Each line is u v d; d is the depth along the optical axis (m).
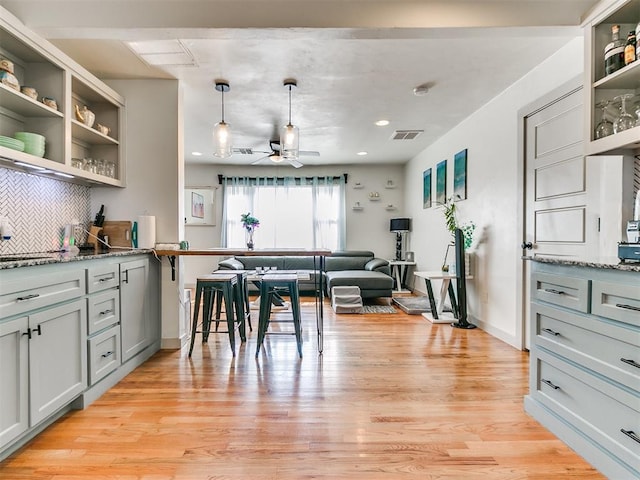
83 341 2.11
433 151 5.51
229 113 4.12
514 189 3.34
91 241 3.07
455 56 2.82
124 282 2.60
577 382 1.70
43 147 2.27
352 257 6.72
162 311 3.27
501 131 3.56
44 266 1.80
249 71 3.05
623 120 1.90
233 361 2.94
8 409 1.57
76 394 2.03
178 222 3.23
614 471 1.48
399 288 6.61
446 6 2.14
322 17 2.14
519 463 1.61
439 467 1.58
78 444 1.74
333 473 1.54
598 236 2.44
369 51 2.73
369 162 6.98
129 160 3.21
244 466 1.58
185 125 4.55
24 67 2.38
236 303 3.48
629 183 2.11
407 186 6.95
